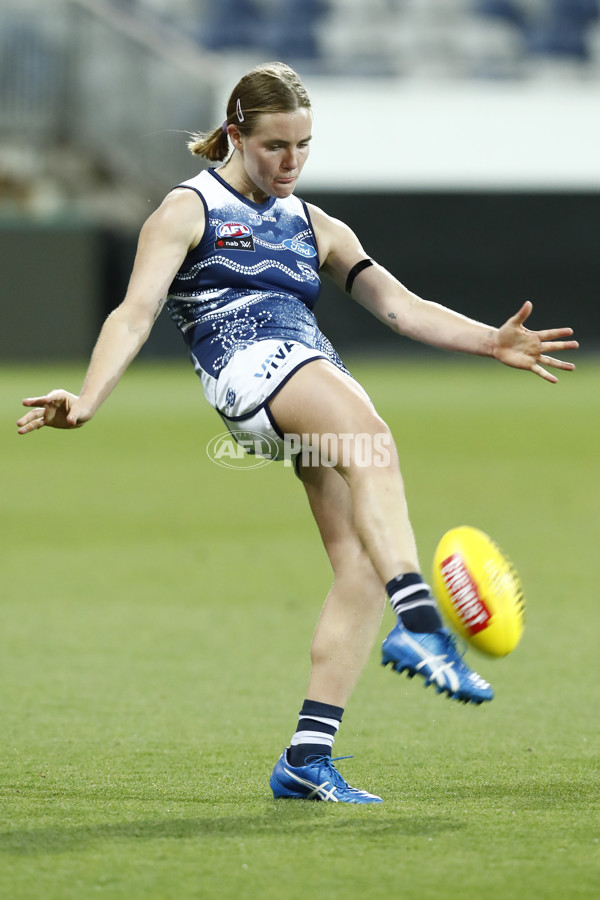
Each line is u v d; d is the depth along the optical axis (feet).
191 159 252.83
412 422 171.01
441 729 43.91
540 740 42.04
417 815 32.63
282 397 33.12
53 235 238.89
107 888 26.96
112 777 37.11
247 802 34.17
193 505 104.83
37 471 125.39
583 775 37.22
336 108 291.99
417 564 31.55
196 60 255.70
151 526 94.02
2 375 217.15
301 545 86.12
